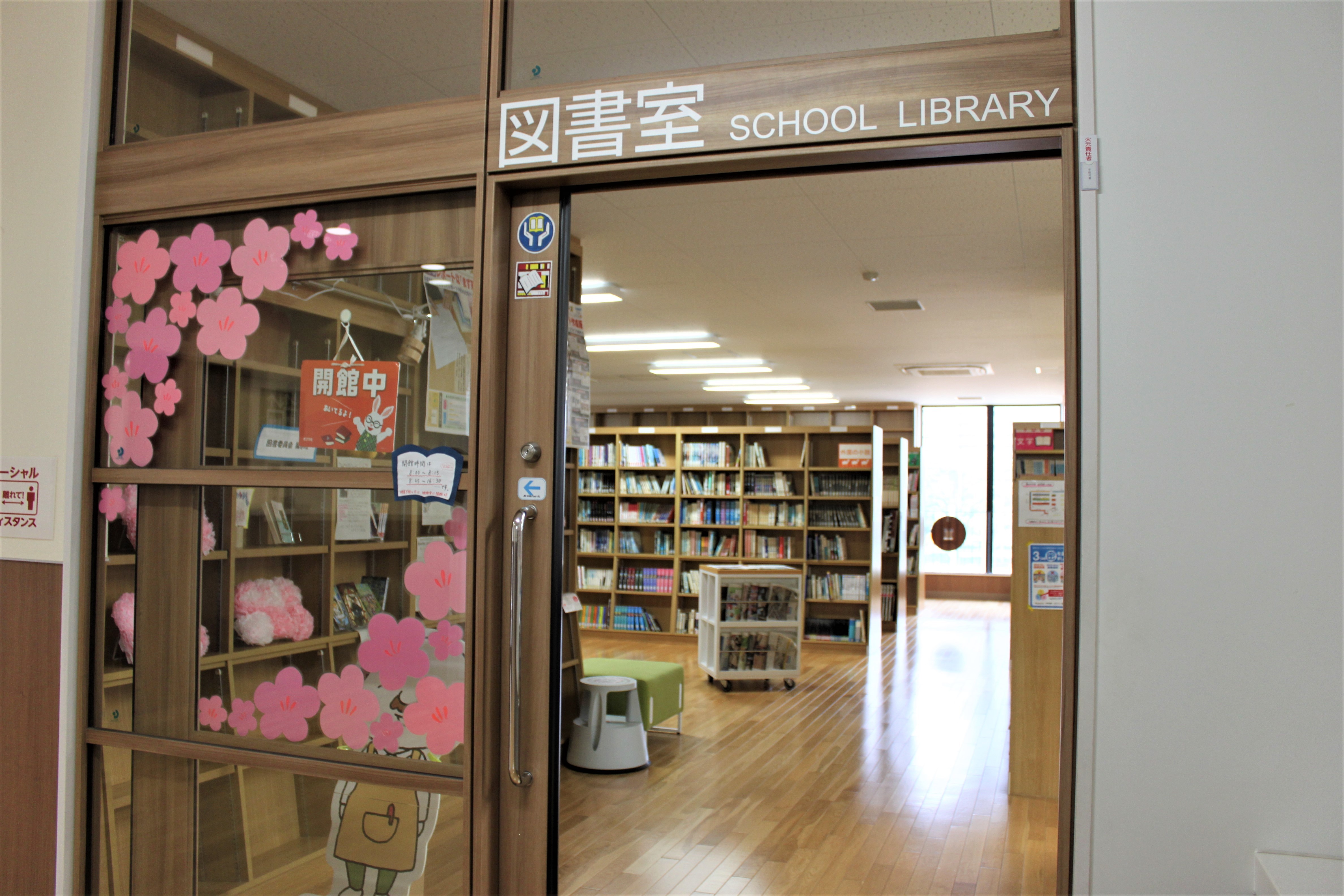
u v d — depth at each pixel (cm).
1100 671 160
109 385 235
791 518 1038
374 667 208
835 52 183
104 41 238
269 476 218
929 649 941
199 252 228
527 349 204
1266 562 156
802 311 701
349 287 215
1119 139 164
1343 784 152
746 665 724
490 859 198
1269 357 157
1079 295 165
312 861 212
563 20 214
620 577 1023
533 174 199
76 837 228
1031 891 339
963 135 175
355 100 221
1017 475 465
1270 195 158
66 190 237
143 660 228
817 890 339
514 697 190
